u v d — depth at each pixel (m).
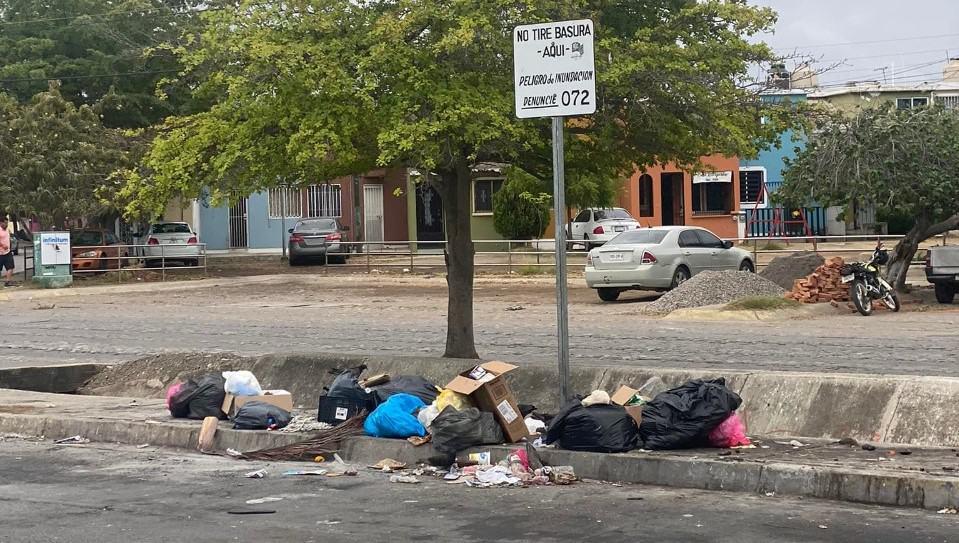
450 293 14.42
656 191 49.19
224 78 12.45
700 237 27.88
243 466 10.79
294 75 11.88
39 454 11.63
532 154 13.87
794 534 7.57
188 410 12.88
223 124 12.54
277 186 13.52
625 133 13.41
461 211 14.24
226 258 46.19
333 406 12.08
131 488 9.67
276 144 12.33
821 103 14.66
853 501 8.67
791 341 18.08
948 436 10.18
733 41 12.63
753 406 11.33
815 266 26.47
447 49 11.55
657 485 9.52
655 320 22.34
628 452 9.98
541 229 44.16
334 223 42.81
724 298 23.83
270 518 8.34
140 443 12.38
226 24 12.61
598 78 11.83
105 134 38.53
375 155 13.33
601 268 26.81
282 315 25.33
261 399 12.72
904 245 26.42
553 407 12.70
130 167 37.16
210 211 50.09
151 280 37.38
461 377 10.84
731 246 28.64
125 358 18.50
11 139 36.00
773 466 9.11
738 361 15.84
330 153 12.95
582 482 9.69
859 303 22.50
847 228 50.81
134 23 42.59
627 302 26.89
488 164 14.25
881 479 8.59
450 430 10.45
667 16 13.19
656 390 11.62
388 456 10.87
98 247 37.50
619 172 14.44
